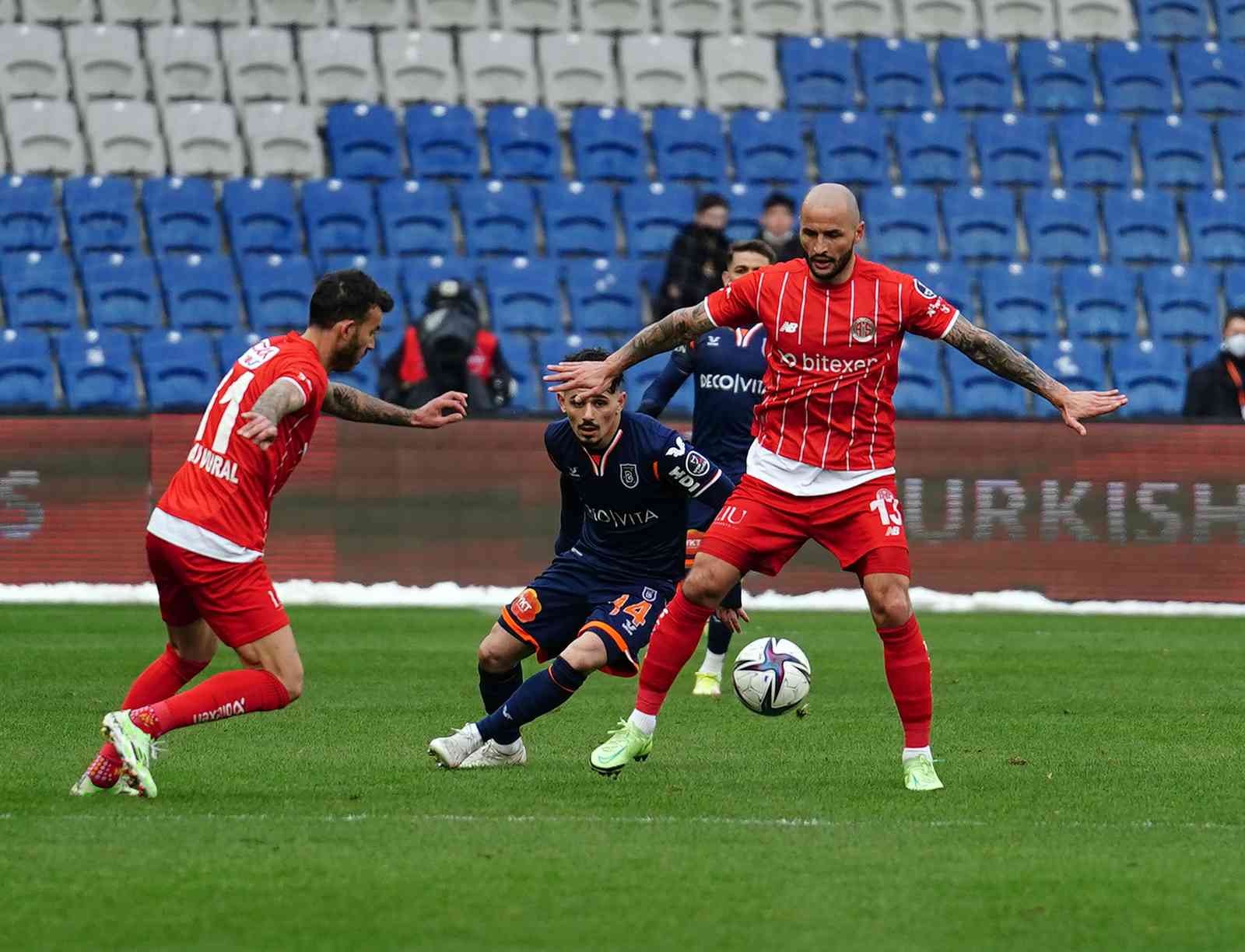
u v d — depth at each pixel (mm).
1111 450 55656
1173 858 20156
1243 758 27859
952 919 17297
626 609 25828
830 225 23234
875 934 16688
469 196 74062
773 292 23984
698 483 25562
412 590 54906
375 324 23734
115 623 47094
